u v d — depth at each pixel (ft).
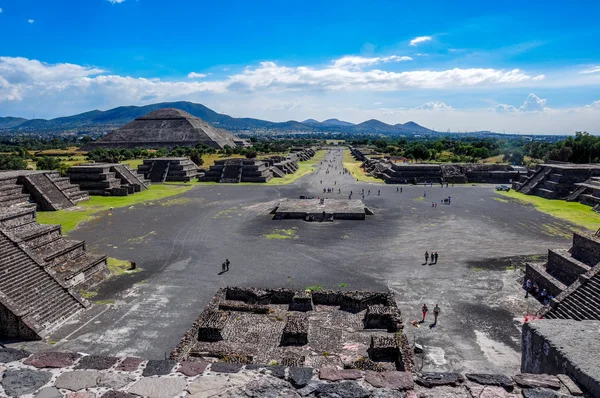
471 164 385.09
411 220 211.20
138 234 181.37
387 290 117.60
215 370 30.48
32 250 113.50
